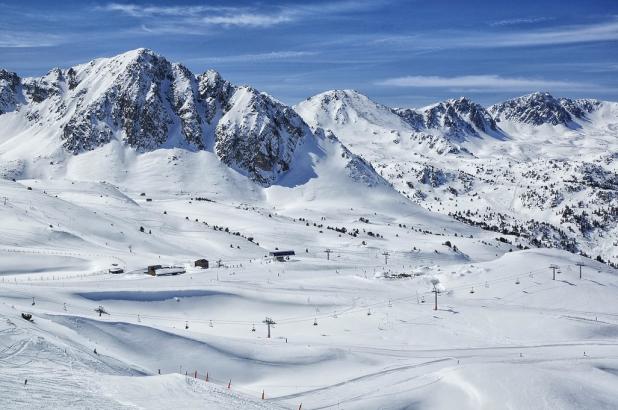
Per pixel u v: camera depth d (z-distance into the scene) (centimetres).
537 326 11112
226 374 7606
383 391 7156
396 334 10412
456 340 10162
